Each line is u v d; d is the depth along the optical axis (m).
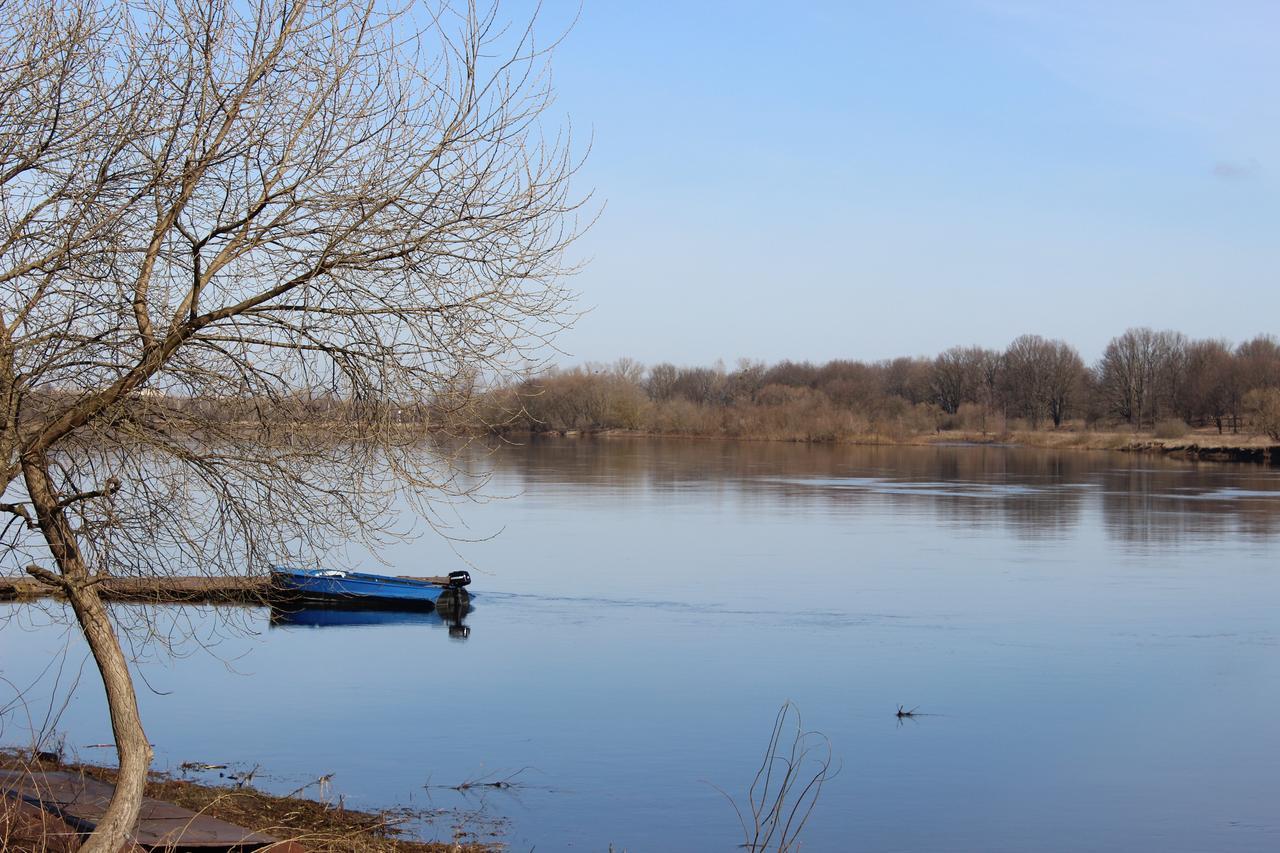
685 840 11.85
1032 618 23.38
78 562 7.02
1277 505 46.94
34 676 17.55
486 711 16.42
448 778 13.45
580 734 15.41
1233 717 16.70
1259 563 30.98
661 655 20.08
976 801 13.28
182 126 6.91
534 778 13.55
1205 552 33.00
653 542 34.22
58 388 6.98
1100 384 138.88
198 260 6.86
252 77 6.83
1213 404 114.38
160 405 7.02
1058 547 33.88
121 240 6.98
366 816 11.82
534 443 95.31
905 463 76.19
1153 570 29.72
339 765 13.83
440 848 10.92
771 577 28.12
